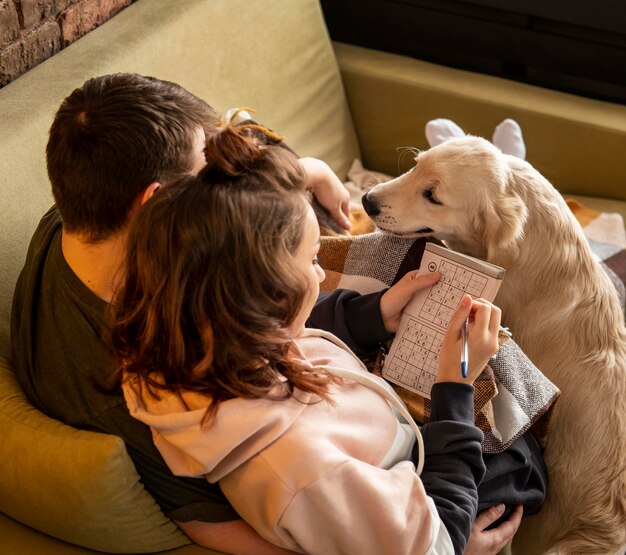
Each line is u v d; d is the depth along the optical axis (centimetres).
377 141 224
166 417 90
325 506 88
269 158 86
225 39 176
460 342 104
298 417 93
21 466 97
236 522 100
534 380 122
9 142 130
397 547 91
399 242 132
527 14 211
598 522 131
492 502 117
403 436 107
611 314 141
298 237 87
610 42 206
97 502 94
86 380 101
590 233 187
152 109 99
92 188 98
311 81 201
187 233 82
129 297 89
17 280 121
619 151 197
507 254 137
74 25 161
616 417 134
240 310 84
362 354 124
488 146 142
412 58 222
